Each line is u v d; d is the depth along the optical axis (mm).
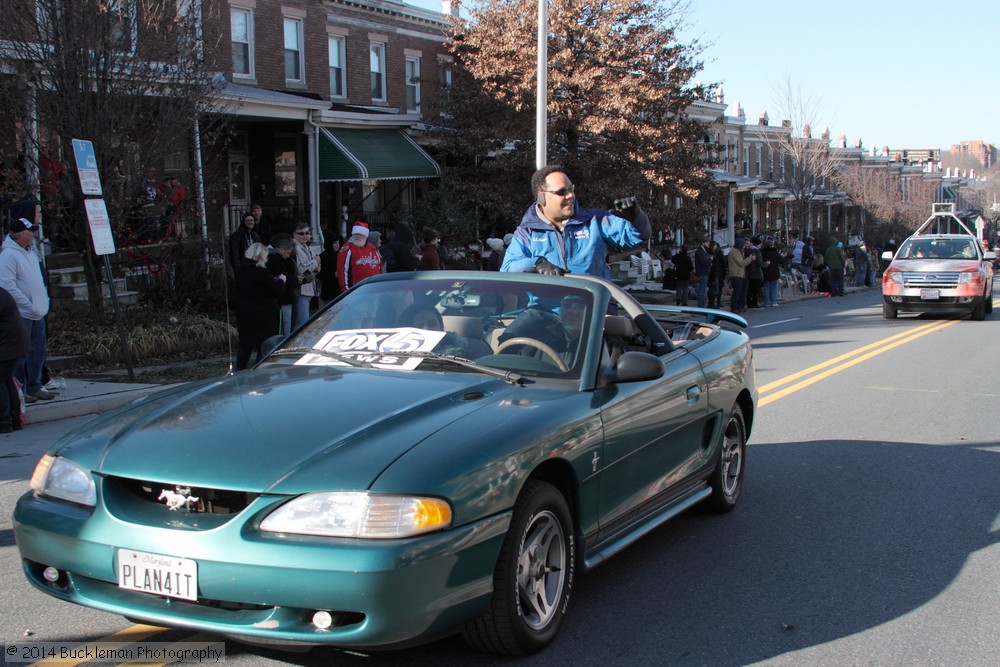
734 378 6004
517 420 3822
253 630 3240
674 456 5133
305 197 23672
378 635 3201
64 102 13086
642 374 4441
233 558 3221
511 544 3627
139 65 13578
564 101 23016
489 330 4660
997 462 7602
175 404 4035
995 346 15734
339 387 4066
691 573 5031
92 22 13008
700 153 24984
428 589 3258
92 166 10867
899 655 4035
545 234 6004
